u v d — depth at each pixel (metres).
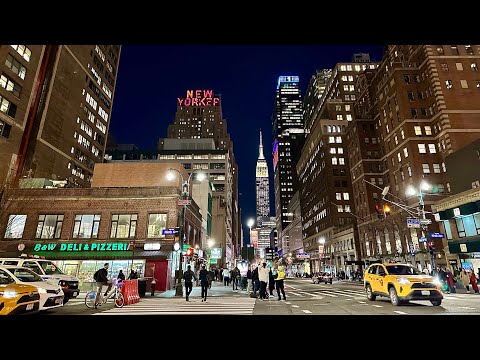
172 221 29.39
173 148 119.56
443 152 48.88
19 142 48.53
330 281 43.94
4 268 11.76
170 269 29.03
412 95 53.97
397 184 55.50
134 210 29.80
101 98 77.81
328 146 92.31
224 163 110.62
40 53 53.56
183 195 25.30
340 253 76.50
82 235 29.41
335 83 107.75
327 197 88.81
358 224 66.19
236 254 142.50
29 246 28.80
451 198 34.97
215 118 169.38
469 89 50.06
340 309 13.71
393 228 49.78
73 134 65.31
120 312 13.20
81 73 69.12
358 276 54.91
